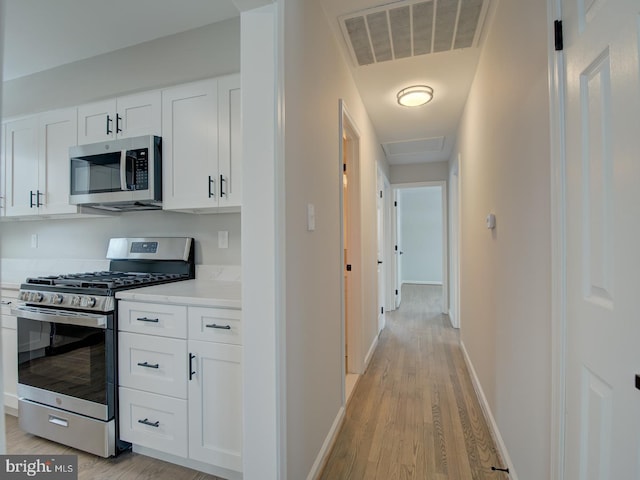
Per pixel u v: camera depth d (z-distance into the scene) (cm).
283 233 128
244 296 128
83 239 276
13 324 205
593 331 93
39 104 268
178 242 235
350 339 282
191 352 161
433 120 336
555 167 111
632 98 78
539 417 126
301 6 150
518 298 149
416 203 833
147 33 225
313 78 164
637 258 77
